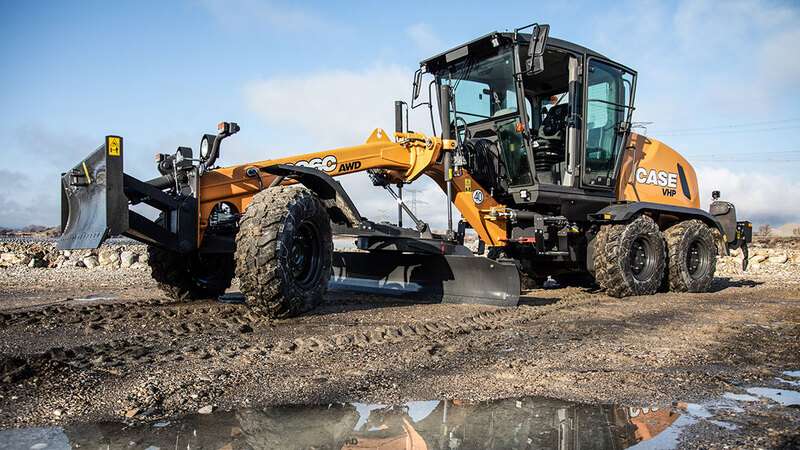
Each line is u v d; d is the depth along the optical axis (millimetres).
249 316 4688
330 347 3631
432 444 2043
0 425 2230
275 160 5684
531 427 2238
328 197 5547
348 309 5309
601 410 2471
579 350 3705
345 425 2254
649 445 2053
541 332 4352
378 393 2691
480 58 7035
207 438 2098
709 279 8164
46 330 4133
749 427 2262
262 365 3176
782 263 14172
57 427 2207
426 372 3088
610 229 7180
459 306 5652
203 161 5102
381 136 6453
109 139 4438
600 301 6582
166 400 2545
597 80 7418
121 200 4469
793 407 2531
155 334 3955
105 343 3637
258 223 4441
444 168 6422
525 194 6852
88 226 4598
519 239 6945
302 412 2412
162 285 5820
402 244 5973
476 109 7207
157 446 2016
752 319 5164
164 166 5223
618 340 4066
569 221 7215
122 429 2189
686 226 8008
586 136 7191
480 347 3756
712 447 2041
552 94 7512
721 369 3232
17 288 7766
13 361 3113
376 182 6469
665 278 7910
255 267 4387
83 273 10578
